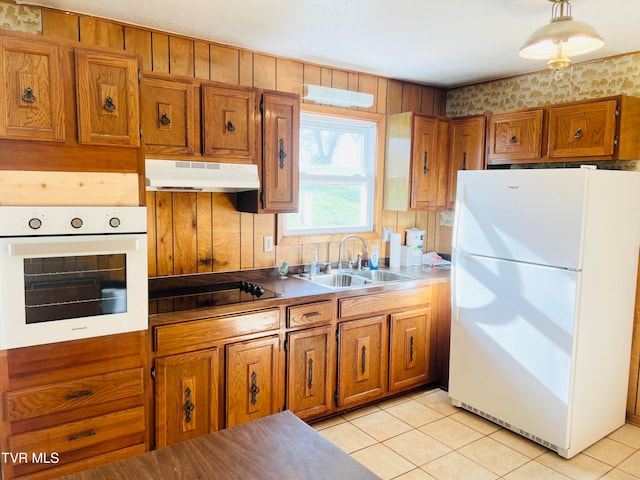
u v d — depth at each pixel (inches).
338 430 114.2
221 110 102.9
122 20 98.0
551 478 95.6
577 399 102.8
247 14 93.9
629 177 108.3
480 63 128.6
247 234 123.1
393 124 145.3
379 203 150.1
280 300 104.3
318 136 137.0
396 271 145.3
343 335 116.3
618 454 105.4
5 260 71.6
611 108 110.4
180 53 107.9
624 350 115.2
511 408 112.0
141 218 82.7
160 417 89.7
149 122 94.7
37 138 74.0
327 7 89.7
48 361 77.7
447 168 149.5
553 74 133.6
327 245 140.3
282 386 107.0
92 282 79.1
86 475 44.7
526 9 89.6
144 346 86.3
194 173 98.9
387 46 113.8
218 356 96.0
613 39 106.8
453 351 125.3
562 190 100.0
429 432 113.8
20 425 76.2
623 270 110.7
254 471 45.8
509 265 110.2
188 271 114.3
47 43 73.7
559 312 101.4
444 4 87.4
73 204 78.5
